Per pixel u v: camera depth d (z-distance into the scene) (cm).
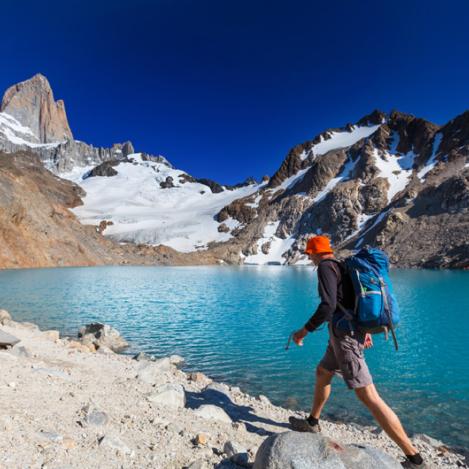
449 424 740
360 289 395
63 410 451
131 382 683
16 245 7325
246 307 2550
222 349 1391
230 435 474
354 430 646
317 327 405
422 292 3378
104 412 445
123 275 6003
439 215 9950
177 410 543
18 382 537
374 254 407
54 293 3156
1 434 342
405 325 1862
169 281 5006
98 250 10200
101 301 2748
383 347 1405
